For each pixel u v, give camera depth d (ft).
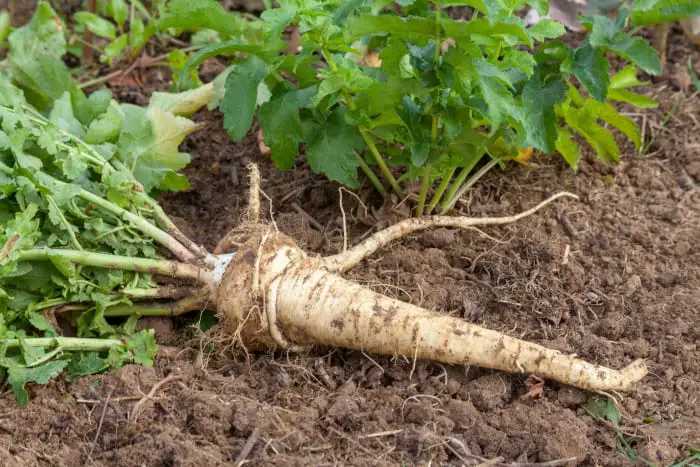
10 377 3.66
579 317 3.93
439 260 4.04
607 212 4.25
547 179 4.35
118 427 3.64
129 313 3.88
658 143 4.50
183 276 3.88
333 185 4.28
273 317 3.79
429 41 3.82
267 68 3.92
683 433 3.61
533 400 3.70
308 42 3.86
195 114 4.65
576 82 4.60
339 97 3.94
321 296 3.79
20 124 3.85
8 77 4.28
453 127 3.82
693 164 4.41
